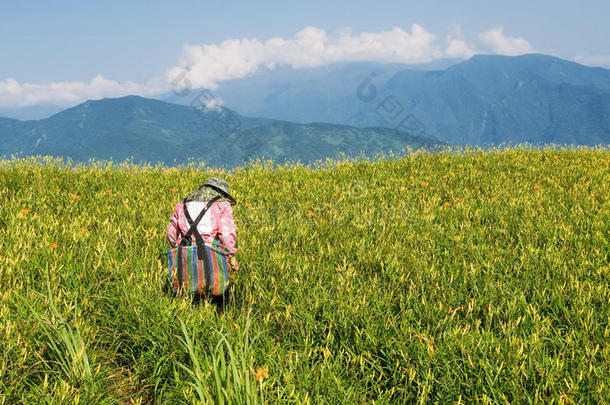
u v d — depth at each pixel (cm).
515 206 662
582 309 327
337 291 374
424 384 254
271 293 373
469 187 830
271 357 279
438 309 338
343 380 264
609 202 655
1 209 537
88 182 795
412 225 592
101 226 516
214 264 358
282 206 684
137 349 302
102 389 258
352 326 321
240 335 275
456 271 419
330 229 559
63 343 267
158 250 448
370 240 523
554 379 252
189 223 371
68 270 367
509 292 373
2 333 262
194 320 307
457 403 243
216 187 387
